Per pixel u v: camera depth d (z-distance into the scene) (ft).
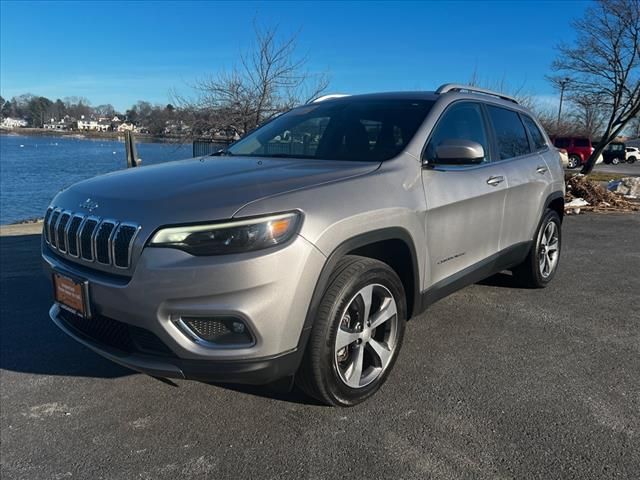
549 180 16.28
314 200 8.63
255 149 13.10
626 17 76.33
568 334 13.32
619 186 48.42
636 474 7.91
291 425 9.36
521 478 7.85
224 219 7.87
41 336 13.75
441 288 11.64
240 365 8.04
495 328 13.67
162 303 7.94
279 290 7.99
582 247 24.45
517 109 15.94
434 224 11.06
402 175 10.48
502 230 13.94
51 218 10.05
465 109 13.20
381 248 10.41
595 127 129.90
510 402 9.98
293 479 7.97
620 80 79.51
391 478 7.92
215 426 9.41
